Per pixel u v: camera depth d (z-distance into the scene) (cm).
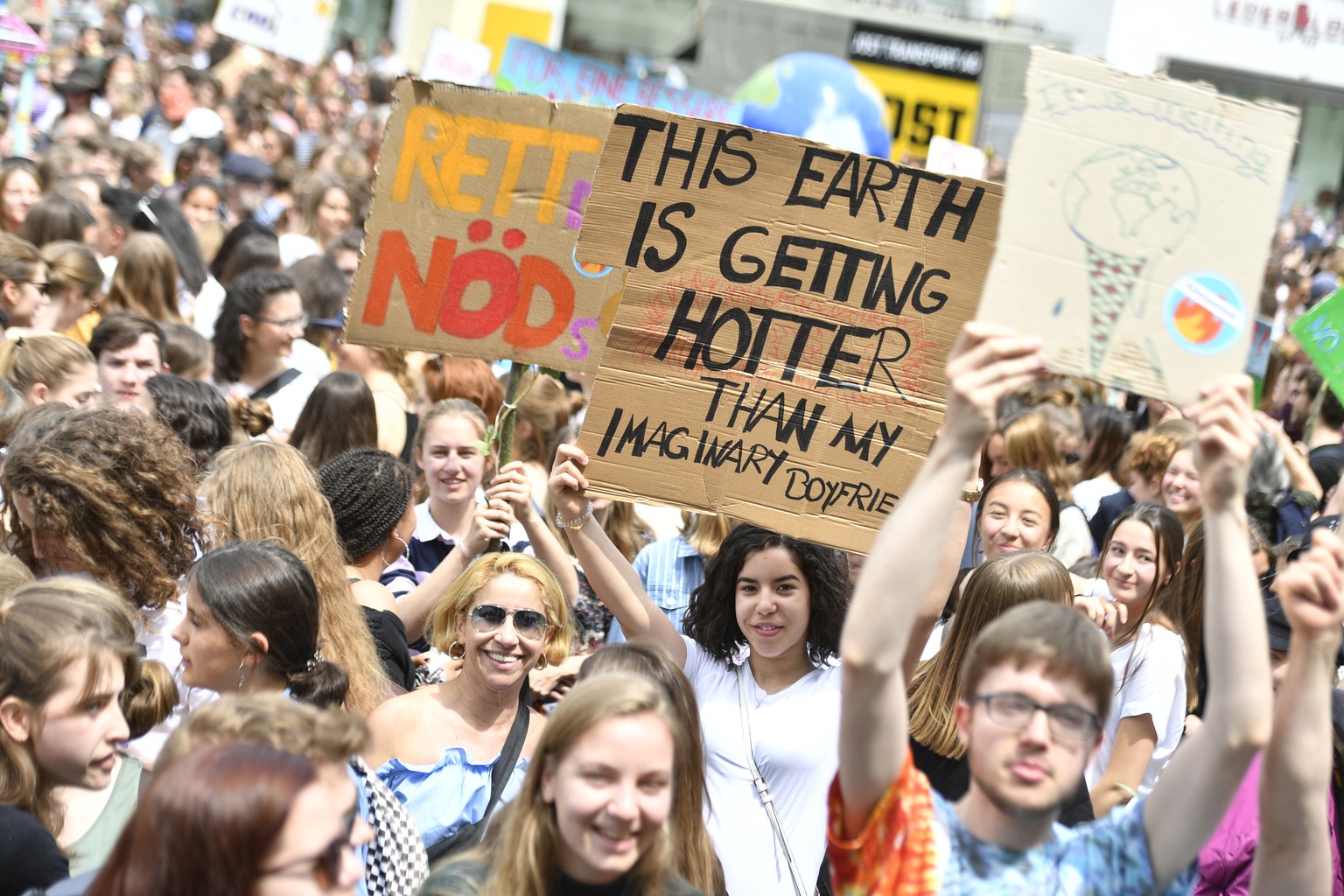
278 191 1562
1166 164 336
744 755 476
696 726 412
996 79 2652
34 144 1678
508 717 493
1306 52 2355
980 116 2669
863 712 284
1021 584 488
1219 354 333
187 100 1734
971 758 289
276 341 844
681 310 487
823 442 485
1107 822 298
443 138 536
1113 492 904
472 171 538
